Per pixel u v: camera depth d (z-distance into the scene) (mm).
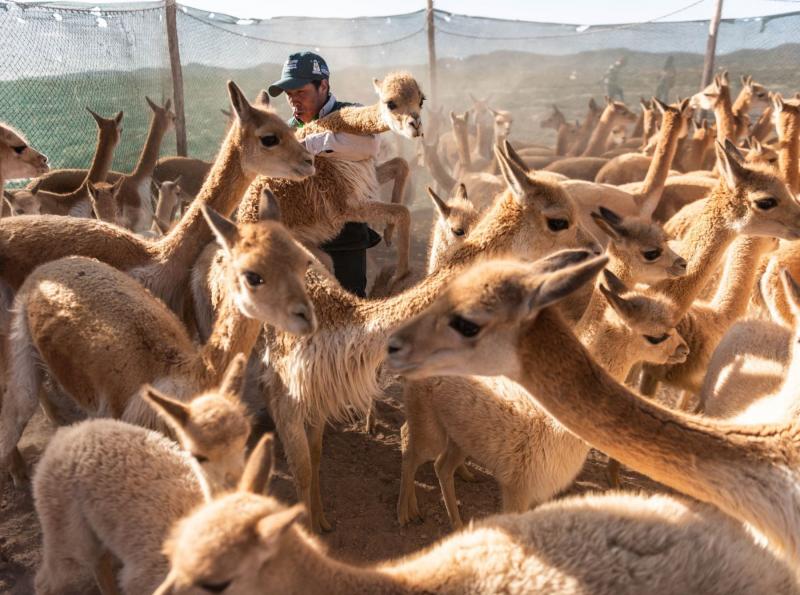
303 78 2062
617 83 6086
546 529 955
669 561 893
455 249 1493
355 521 1646
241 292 1305
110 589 1299
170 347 1440
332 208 1918
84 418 1984
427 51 5273
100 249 1743
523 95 6285
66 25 3564
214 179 1770
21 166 2131
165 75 3943
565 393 971
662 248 1758
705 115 5852
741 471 969
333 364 1403
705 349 1870
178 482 1229
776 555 935
